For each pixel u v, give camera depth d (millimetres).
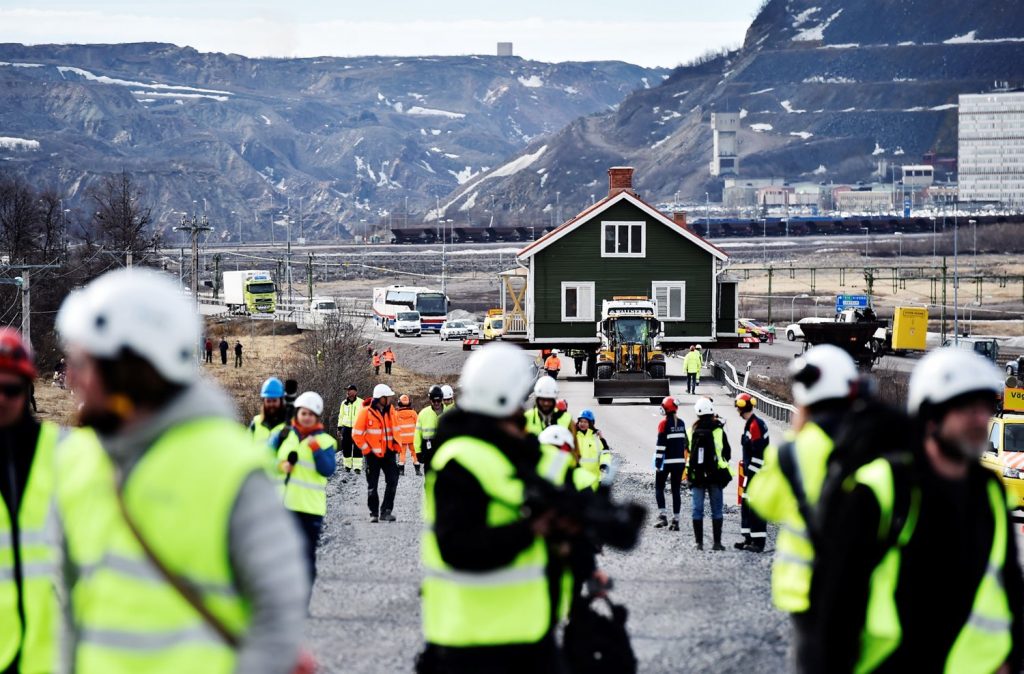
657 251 105500
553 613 10953
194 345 7281
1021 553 25969
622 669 13406
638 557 28797
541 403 23453
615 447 56281
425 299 180875
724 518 35688
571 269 105312
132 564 7000
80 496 7340
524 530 10461
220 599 7027
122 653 7008
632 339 82000
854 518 9500
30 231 173250
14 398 10930
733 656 19469
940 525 9430
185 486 6949
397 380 115625
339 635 21203
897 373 116188
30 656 10852
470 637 10703
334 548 30344
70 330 7086
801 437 11680
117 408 7086
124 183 199125
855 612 9484
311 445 22281
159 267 189125
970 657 9469
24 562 10867
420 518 35438
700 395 82500
